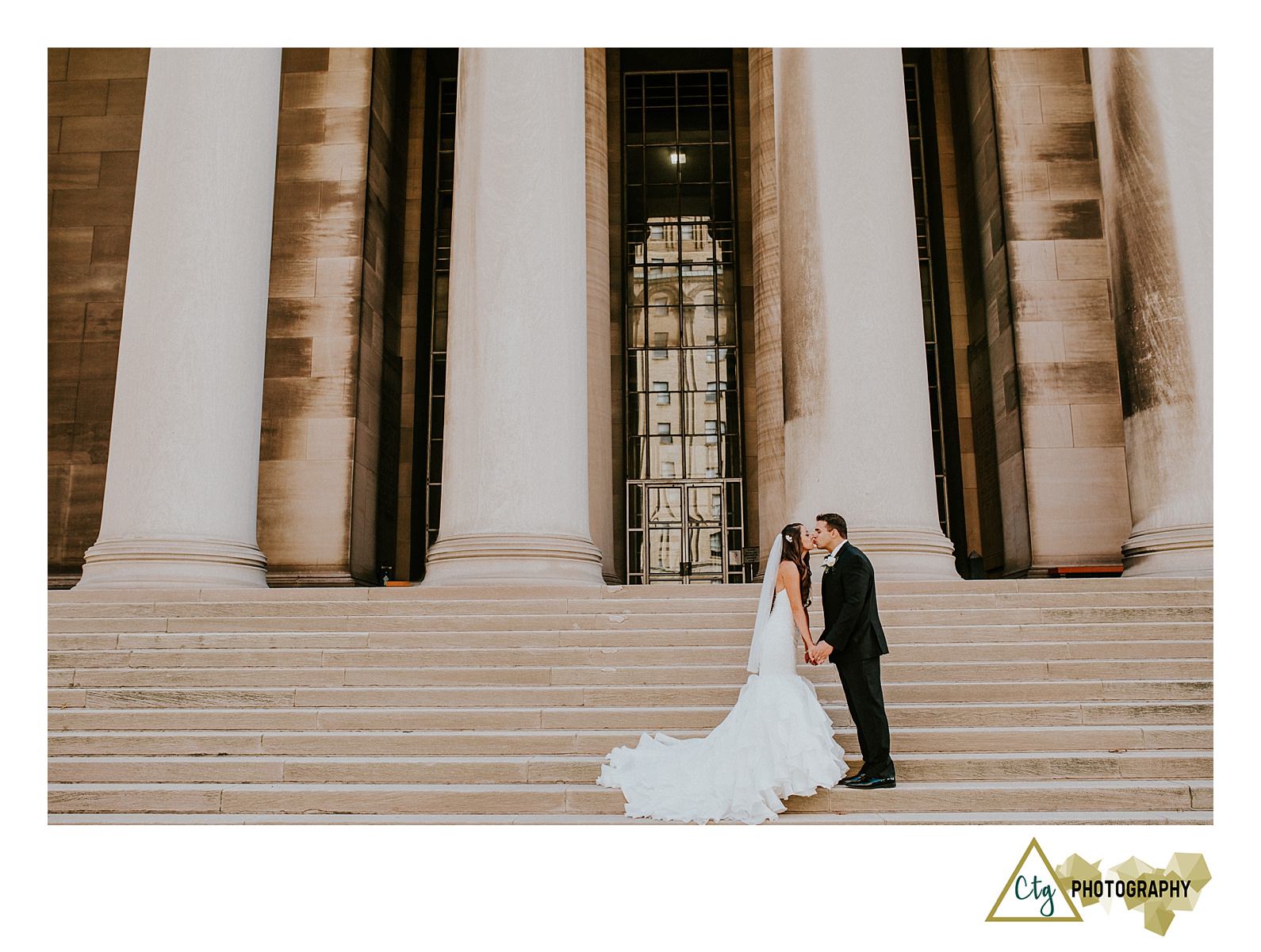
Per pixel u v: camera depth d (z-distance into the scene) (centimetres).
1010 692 932
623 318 2581
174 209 1405
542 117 1388
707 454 2539
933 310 2486
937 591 1194
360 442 2038
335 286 2052
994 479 2167
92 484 2106
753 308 2584
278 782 813
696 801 727
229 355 1401
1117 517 1955
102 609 1144
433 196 2550
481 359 1320
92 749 861
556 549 1266
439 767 812
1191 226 1441
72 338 2164
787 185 1452
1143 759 804
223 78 1461
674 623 1109
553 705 949
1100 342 2022
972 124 2312
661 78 2720
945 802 748
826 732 750
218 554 1328
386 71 2288
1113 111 1545
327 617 1120
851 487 1310
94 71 2280
